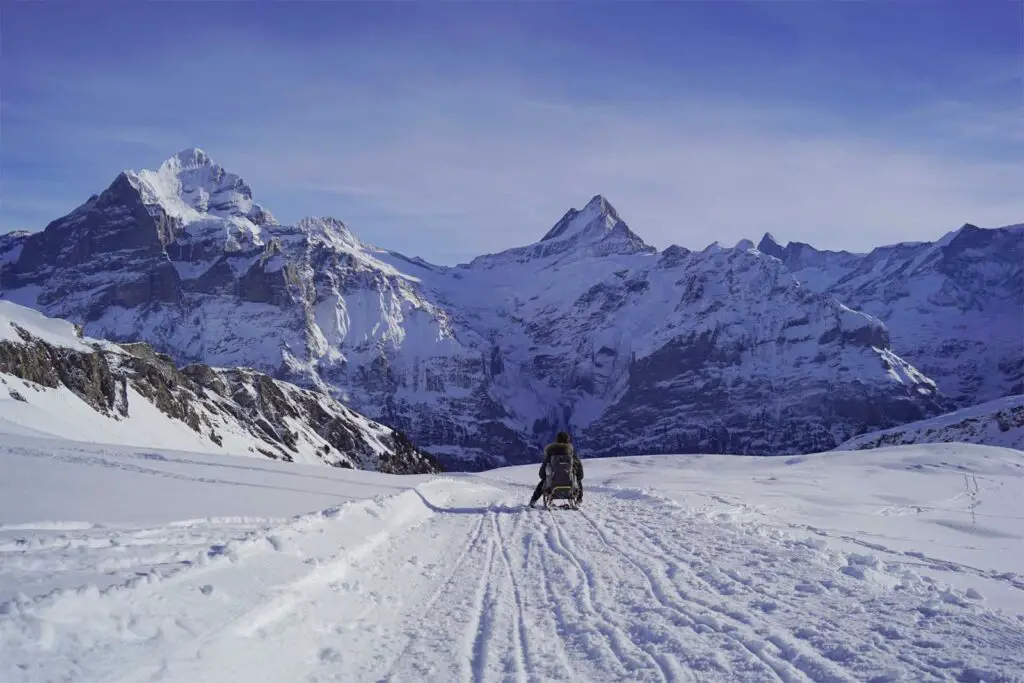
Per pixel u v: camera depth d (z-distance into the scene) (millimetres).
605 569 12734
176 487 20031
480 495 32656
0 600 6234
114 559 8625
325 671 7148
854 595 9773
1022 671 6246
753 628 8289
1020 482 55750
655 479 56375
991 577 12312
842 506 31062
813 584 10531
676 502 25688
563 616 9555
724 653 7457
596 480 58938
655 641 8141
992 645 7188
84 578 7535
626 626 8875
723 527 18141
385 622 9289
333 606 9406
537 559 14133
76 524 12070
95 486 17984
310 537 12539
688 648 7680
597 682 6891
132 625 6504
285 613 8469
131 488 18484
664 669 7094
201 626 7086
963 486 50844
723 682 6617
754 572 11688
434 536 17266
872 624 8164
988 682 6035
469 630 8961
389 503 19859
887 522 23734
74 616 6219
